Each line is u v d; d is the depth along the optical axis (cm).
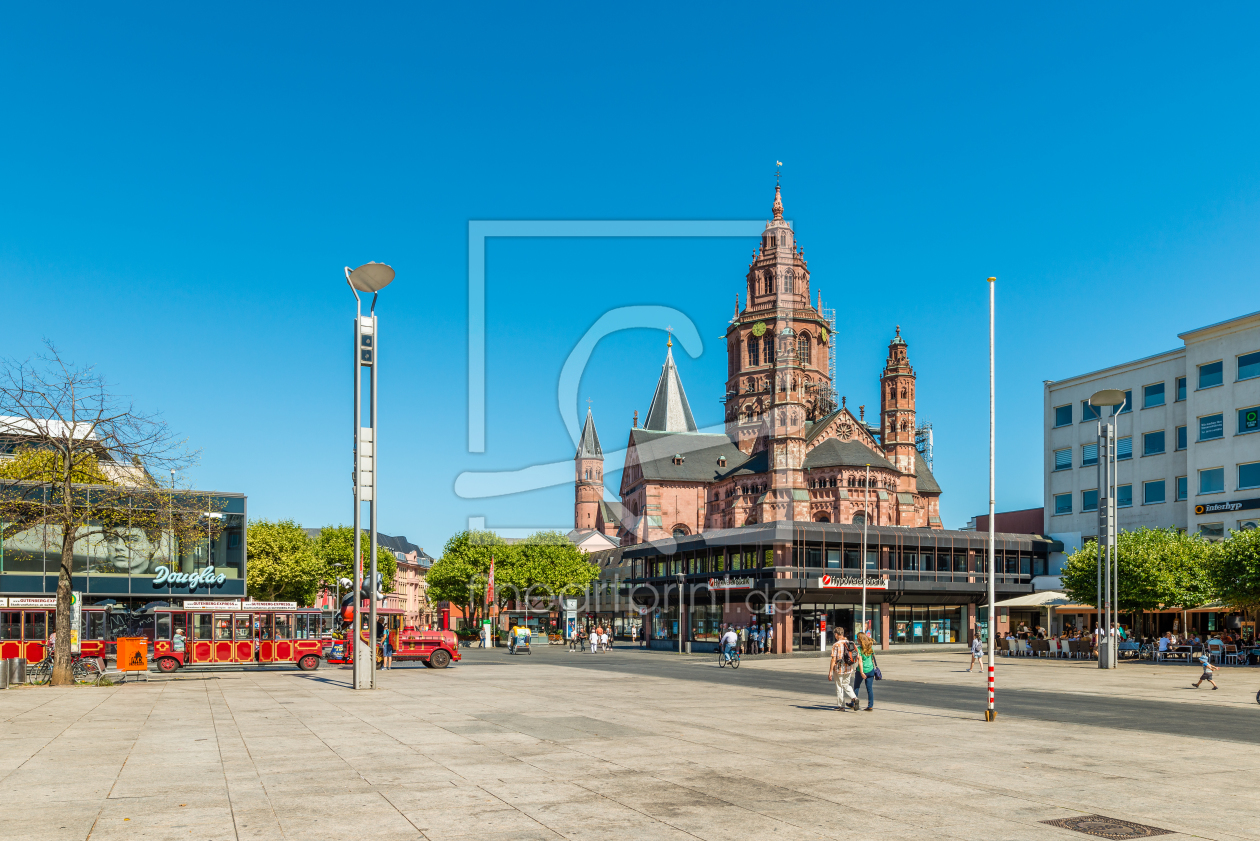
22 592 5338
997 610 7800
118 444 3475
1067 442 7988
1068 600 5947
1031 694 3020
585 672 4131
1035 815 1132
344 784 1312
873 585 6725
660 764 1494
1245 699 2881
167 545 5706
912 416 10900
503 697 2752
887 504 9700
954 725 2080
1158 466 7156
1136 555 5381
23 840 990
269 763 1492
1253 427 6350
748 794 1249
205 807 1157
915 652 6506
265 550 8750
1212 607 5331
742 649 6284
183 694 2858
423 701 2611
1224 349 6588
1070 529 7888
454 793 1249
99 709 2377
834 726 2045
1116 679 3747
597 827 1061
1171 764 1537
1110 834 1038
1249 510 6281
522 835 1023
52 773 1396
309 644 4278
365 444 3134
